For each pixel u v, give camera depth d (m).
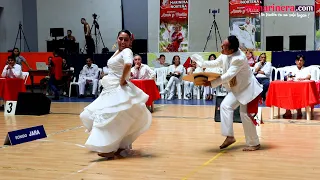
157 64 11.93
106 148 4.12
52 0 16.06
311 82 7.00
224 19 13.77
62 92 13.09
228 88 4.66
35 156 4.57
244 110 4.60
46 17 16.17
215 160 4.22
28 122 7.35
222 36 13.84
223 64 4.62
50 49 14.77
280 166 3.92
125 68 4.06
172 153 4.61
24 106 8.45
